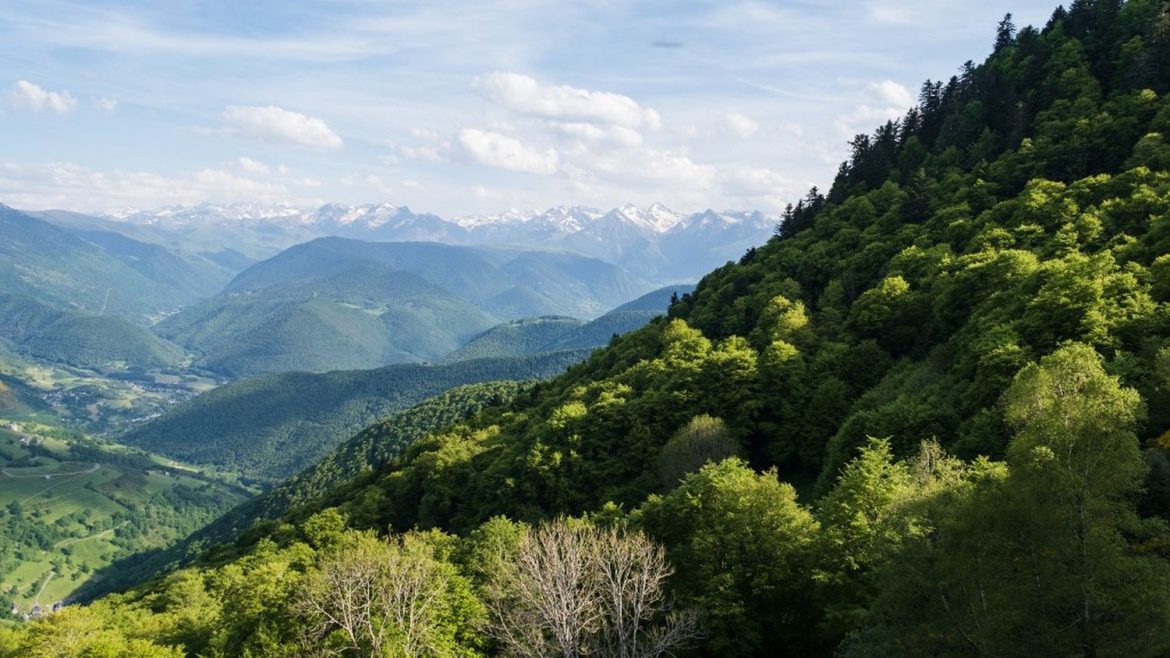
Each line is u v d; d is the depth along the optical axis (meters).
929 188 131.88
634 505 84.81
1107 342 58.06
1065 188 102.06
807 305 119.06
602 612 42.34
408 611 50.62
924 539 33.34
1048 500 27.58
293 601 55.56
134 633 70.44
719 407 92.94
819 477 70.94
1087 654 26.11
